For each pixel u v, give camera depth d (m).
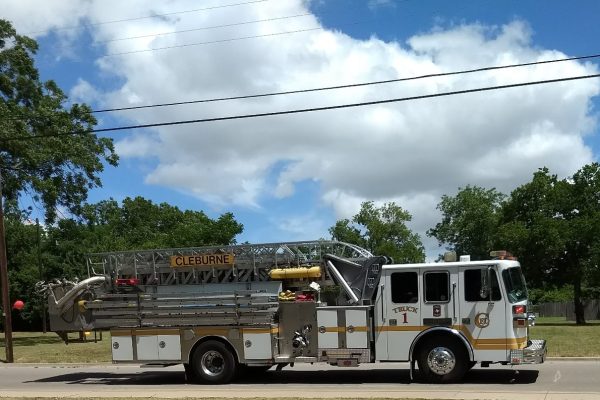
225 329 14.58
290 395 12.04
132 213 98.62
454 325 13.24
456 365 13.22
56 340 36.00
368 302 13.79
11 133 31.97
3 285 23.50
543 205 44.56
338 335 13.85
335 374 15.77
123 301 15.27
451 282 13.34
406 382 13.80
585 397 10.91
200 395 12.50
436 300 13.38
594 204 44.44
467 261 13.62
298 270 14.55
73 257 47.81
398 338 13.55
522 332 13.24
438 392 11.91
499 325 13.01
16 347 29.50
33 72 34.91
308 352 14.18
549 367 15.70
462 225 73.00
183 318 14.84
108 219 95.50
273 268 15.02
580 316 42.97
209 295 14.75
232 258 15.26
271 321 14.36
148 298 15.12
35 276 49.56
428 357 13.39
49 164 34.44
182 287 15.38
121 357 15.16
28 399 12.66
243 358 14.43
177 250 15.66
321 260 14.69
